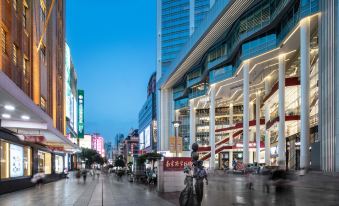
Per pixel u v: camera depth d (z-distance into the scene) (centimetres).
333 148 3609
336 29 3619
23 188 2961
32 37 3462
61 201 1862
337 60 3572
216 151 9088
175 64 9569
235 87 8419
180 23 14612
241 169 6588
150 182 3434
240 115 10925
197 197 1195
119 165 9888
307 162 4422
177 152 3650
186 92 10838
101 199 1928
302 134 4497
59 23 5925
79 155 12812
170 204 1614
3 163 2491
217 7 6256
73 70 11469
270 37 5750
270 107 7850
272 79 7450
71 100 10550
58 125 5578
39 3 3947
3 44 2512
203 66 8825
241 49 6462
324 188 2622
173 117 12150
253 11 5900
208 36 7144
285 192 1584
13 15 2686
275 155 7425
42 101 4128
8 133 2612
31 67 3438
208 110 11525
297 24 4672
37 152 3544
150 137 15875
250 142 8469
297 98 6334
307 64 4525
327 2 3888
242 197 1942
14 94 1741
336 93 3569
